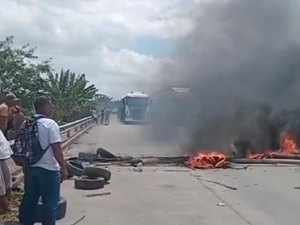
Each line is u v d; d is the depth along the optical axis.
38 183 6.84
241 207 9.46
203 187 11.89
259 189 11.62
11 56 28.78
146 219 8.33
